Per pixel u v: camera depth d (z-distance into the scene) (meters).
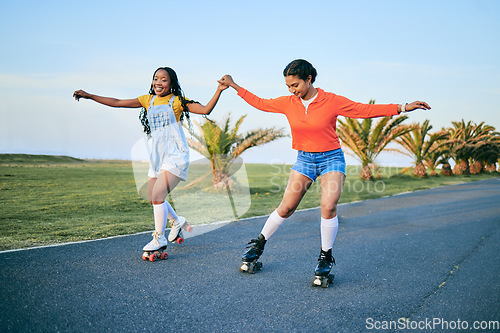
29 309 2.64
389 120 18.48
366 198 11.16
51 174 14.92
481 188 15.42
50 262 3.78
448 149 26.17
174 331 2.43
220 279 3.47
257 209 8.20
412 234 5.79
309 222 6.63
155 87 3.95
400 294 3.22
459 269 3.98
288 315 2.73
